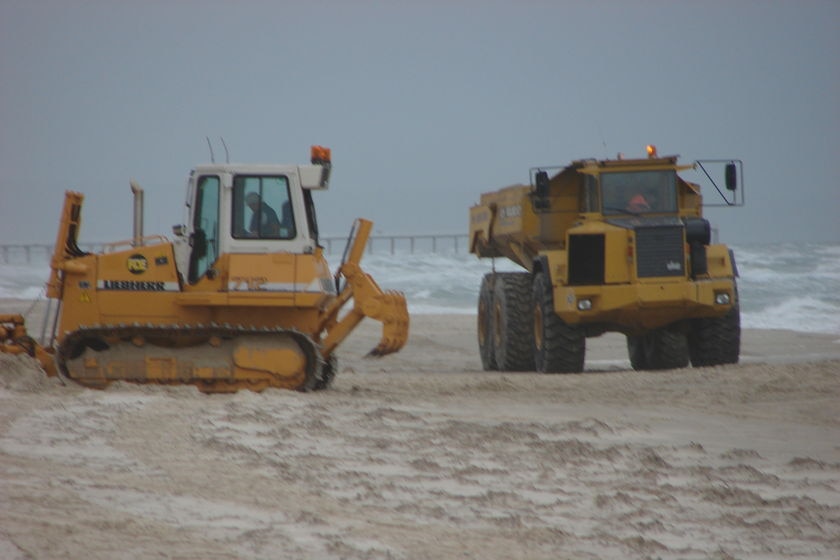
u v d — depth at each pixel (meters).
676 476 34.53
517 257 82.19
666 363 75.44
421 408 50.38
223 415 44.62
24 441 38.38
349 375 69.81
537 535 27.30
